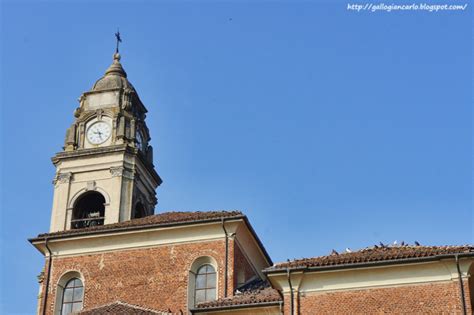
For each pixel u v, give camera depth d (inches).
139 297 1637.6
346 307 1311.5
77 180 1974.7
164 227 1669.5
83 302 1662.2
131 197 1946.4
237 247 1673.2
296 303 1330.0
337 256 1378.0
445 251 1299.2
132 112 2092.8
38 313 1668.3
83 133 2043.6
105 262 1688.0
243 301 1409.9
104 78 2151.8
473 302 1350.9
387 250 1389.0
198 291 1626.5
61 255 1716.3
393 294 1302.9
